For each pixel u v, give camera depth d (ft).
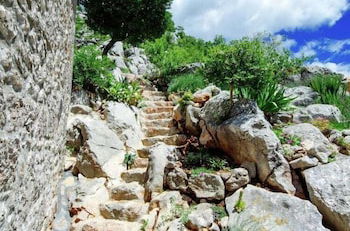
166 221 10.58
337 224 10.44
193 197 12.01
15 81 5.45
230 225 10.16
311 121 16.56
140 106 21.21
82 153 14.89
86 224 10.65
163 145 14.52
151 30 31.45
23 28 5.66
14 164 5.76
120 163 15.35
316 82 21.83
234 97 15.84
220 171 12.87
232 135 13.62
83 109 18.17
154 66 36.50
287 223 10.19
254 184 12.36
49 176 9.67
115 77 23.66
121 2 29.45
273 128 15.30
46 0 7.29
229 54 14.33
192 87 23.35
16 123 5.68
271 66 15.23
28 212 7.27
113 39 31.19
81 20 41.50
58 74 9.60
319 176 11.64
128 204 11.90
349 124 16.38
